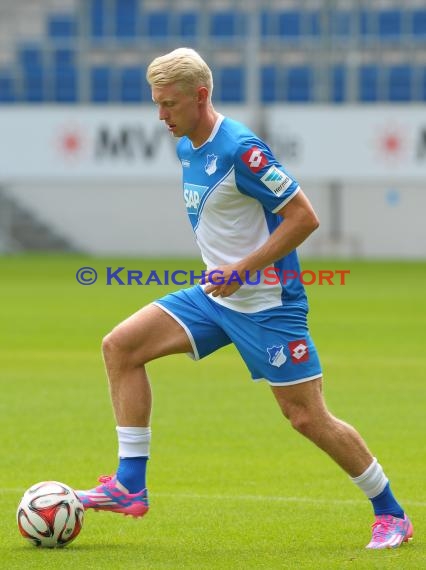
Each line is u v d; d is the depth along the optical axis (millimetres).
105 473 26109
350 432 18922
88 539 19906
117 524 21250
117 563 17875
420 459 27891
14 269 105562
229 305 19141
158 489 24609
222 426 32719
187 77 18484
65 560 18031
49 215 127000
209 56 125438
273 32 124625
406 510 22453
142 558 18281
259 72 123688
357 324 61938
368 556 18391
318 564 17781
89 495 19484
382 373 43531
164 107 18688
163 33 125750
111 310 70125
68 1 130625
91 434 31219
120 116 119312
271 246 18453
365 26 123688
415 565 17656
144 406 19484
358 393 38719
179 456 28359
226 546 19344
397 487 24750
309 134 117750
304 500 23484
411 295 81438
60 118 120000
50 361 47031
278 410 35625
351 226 125438
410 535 19422
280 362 18859
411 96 123438
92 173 120125
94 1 125875
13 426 32438
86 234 126625
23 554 18422
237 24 125188
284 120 117750
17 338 55281
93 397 37906
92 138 119750
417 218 124562
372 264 113562
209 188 18906
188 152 19250
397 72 123438
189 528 20891
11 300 77062
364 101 124125
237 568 17531
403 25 123312
